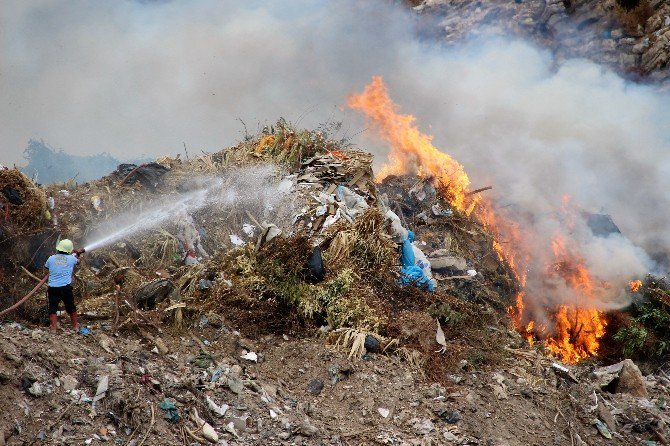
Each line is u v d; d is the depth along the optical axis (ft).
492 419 29.07
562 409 31.17
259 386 27.78
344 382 29.55
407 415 27.99
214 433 23.77
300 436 25.22
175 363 27.66
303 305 33.01
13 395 22.15
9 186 34.22
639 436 31.24
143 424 23.02
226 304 32.53
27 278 32.09
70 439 21.56
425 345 32.78
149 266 35.68
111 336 28.37
